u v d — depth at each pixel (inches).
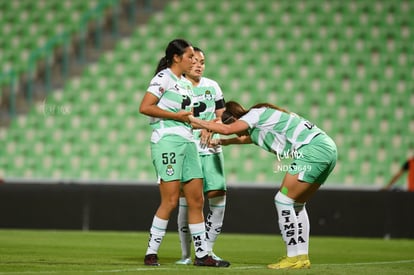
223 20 2581.2
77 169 2276.1
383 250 1414.9
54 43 2477.9
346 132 2375.7
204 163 1030.4
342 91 2448.3
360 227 1809.8
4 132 2311.8
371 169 2309.3
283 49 2527.1
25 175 2266.2
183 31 2551.7
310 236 1806.1
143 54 2493.8
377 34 2564.0
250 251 1314.0
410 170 1840.6
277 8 2605.8
